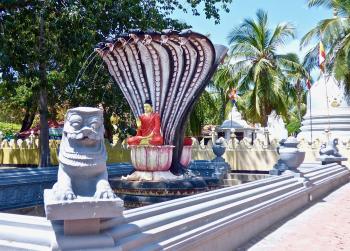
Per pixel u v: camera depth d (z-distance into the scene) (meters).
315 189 11.20
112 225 3.59
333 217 8.54
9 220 3.66
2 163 24.22
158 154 7.27
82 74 15.45
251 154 20.67
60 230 3.35
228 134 33.94
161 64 7.68
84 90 16.39
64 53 15.23
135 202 6.85
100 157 3.59
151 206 4.39
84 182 3.58
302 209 9.53
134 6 16.38
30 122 29.70
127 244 3.50
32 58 14.14
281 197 7.94
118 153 19.64
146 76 7.84
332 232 7.12
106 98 16.94
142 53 7.69
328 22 24.41
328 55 24.42
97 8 15.14
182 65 7.64
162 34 7.30
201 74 7.70
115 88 16.86
